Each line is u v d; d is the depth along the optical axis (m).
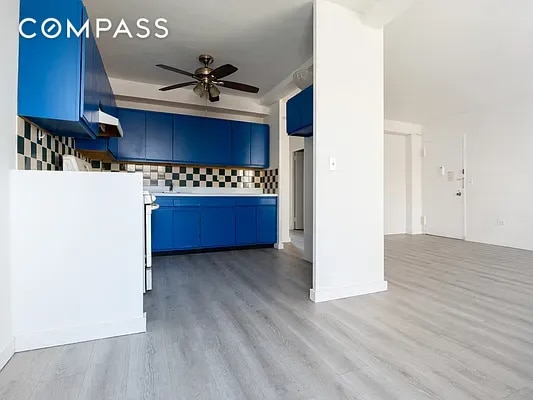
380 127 2.66
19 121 1.67
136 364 1.46
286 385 1.31
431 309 2.20
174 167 4.64
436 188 6.05
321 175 2.41
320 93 2.40
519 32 2.83
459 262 3.72
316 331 1.83
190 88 4.28
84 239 1.70
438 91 4.37
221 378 1.36
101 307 1.74
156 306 2.23
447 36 2.91
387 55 3.29
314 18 2.39
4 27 1.49
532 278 3.02
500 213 4.94
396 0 2.25
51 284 1.64
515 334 1.81
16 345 1.57
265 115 5.04
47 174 1.63
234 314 2.09
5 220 1.50
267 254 4.23
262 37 2.98
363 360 1.51
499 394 1.25
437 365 1.47
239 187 5.10
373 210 2.63
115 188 1.76
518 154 4.68
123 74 3.82
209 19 2.67
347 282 2.51
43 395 1.23
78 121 1.75
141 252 1.82
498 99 4.71
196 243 4.19
